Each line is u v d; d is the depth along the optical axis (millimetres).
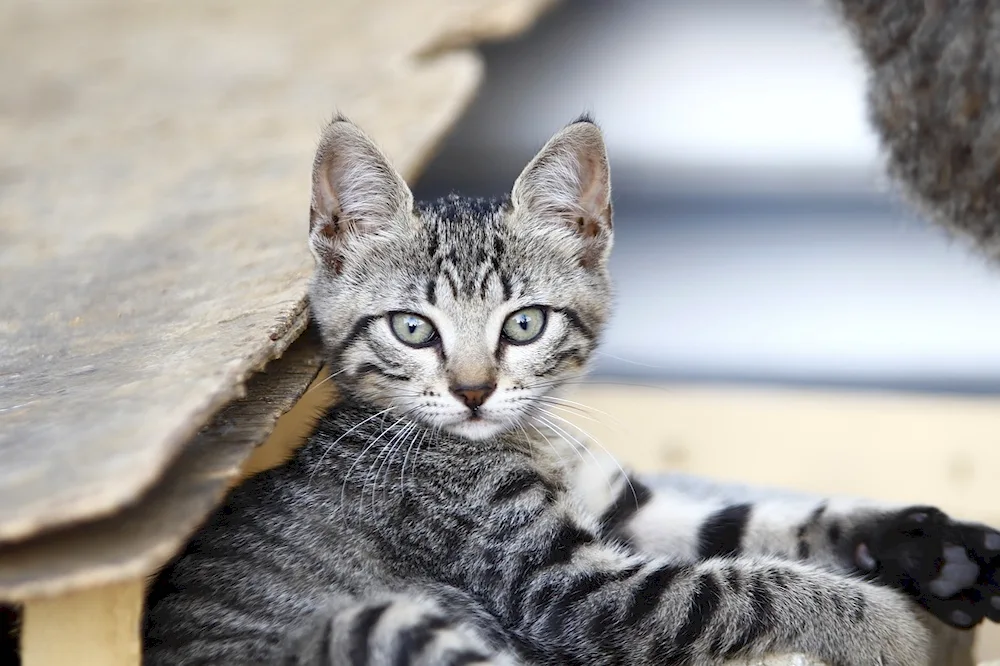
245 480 1026
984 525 1010
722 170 1771
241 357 977
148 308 1043
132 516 923
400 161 1159
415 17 1607
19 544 913
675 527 1053
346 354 1045
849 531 1030
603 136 1060
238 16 1708
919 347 1559
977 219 1037
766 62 1743
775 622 998
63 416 950
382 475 1025
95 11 1773
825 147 1729
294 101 1327
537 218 1061
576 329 1055
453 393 1031
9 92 1379
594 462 1060
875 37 1048
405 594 1000
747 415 1353
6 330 1036
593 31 1809
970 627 1012
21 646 944
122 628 937
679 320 1630
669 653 996
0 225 1156
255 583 1002
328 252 1052
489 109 1847
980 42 1010
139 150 1262
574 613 999
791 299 1634
